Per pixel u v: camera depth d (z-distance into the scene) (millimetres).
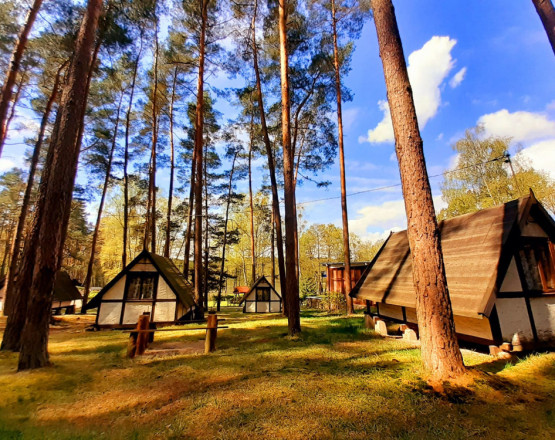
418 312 4305
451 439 2508
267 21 13234
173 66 16953
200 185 13273
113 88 17484
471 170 24203
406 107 4797
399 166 4832
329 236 41906
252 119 20844
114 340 7930
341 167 14016
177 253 34531
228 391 3721
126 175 18797
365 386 3754
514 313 5484
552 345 5445
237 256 39844
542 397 3314
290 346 6473
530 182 21688
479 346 6230
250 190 23719
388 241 11445
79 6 11055
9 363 5422
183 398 3568
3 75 13633
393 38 5113
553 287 5754
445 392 3459
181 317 11422
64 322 12773
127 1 11250
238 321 12398
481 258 5652
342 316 13016
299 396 3473
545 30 5430
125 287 10922
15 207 26719
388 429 2689
